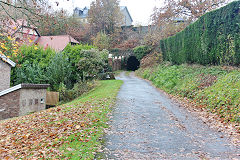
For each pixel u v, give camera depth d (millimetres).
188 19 26875
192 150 5039
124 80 23734
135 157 4648
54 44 33219
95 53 23922
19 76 21219
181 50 19484
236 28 11438
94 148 5102
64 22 10359
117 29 46719
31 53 23516
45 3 9016
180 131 6496
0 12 9555
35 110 16641
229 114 7461
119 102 10984
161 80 17031
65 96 19250
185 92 12258
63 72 21156
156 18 29312
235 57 11555
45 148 5336
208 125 7109
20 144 6074
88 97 13617
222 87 9812
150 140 5723
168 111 9180
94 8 46812
